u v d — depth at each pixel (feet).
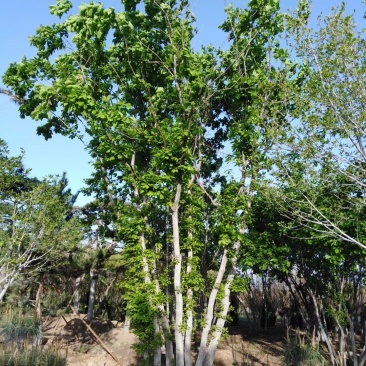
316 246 39.37
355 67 29.12
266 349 53.31
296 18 30.68
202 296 46.98
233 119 40.40
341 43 29.25
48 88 32.76
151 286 35.47
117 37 37.45
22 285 54.85
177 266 34.06
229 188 37.04
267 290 67.92
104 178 41.32
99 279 72.84
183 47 32.94
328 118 29.25
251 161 37.04
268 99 35.40
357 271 41.01
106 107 31.55
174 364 36.47
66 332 58.49
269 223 39.60
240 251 40.16
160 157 32.40
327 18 29.99
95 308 77.77
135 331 35.45
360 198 34.40
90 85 35.06
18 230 48.06
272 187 33.37
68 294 72.69
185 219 36.78
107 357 49.52
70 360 47.39
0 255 48.57
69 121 39.88
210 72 35.78
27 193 49.37
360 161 30.71
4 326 40.73
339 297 39.06
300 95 31.78
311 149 30.60
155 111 35.63
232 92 37.99
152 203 39.45
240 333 64.23
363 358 38.75
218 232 37.68
